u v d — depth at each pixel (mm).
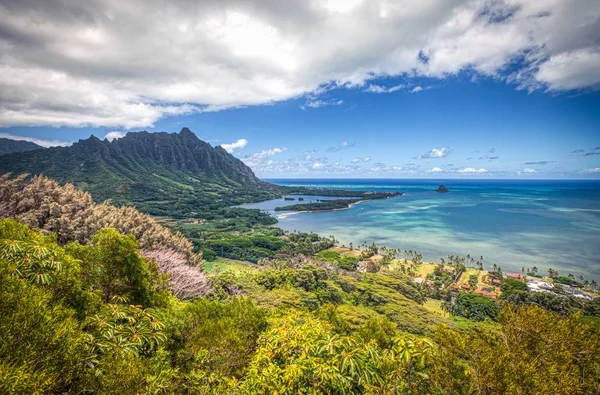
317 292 59281
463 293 84188
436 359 9594
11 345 5402
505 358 9195
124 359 7129
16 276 6258
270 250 133625
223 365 11055
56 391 6078
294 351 7645
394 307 60562
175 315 13219
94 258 13500
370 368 6750
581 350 9633
